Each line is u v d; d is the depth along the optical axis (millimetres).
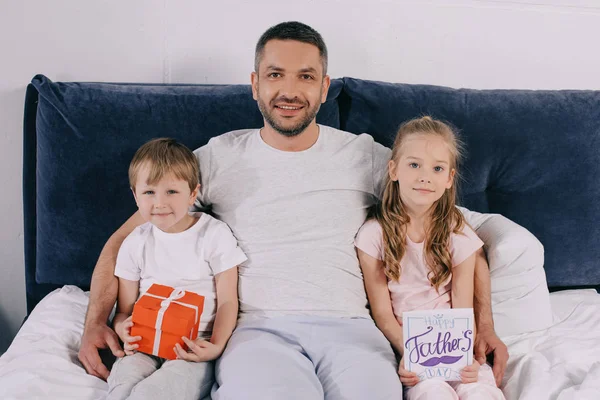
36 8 1662
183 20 1741
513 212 1673
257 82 1424
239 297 1393
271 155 1439
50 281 1592
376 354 1256
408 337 1226
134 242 1376
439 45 1885
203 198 1457
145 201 1311
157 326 1213
